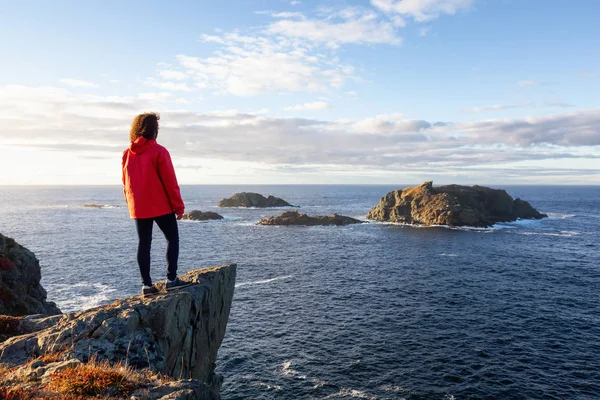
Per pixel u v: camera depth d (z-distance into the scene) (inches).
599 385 1138.0
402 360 1304.1
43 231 4781.0
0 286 1145.4
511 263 2928.2
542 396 1085.1
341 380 1190.9
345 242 4060.0
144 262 335.3
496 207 5964.6
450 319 1685.5
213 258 3154.5
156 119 308.2
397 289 2192.4
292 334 1542.8
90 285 2233.0
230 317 1744.6
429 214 5575.8
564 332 1529.3
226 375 1230.3
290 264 2940.5
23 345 288.7
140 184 299.7
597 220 6200.8
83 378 221.1
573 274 2549.2
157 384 241.3
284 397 1109.7
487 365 1259.2
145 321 317.7
